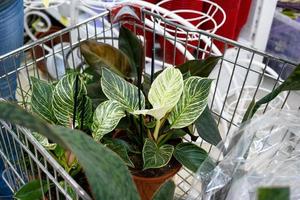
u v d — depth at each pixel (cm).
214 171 51
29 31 134
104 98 62
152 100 56
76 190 43
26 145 55
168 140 65
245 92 100
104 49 62
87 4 91
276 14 135
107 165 33
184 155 61
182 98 59
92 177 31
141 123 61
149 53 104
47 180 54
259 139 52
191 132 63
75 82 58
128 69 63
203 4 112
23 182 65
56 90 58
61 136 30
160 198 48
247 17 125
